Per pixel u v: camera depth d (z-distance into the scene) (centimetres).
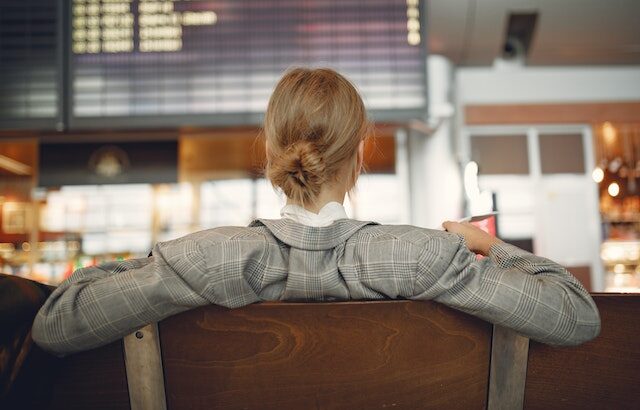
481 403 67
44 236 544
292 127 74
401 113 372
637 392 67
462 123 541
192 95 370
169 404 67
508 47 555
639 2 492
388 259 67
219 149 478
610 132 581
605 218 630
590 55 532
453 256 65
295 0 377
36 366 67
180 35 372
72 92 366
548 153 559
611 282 607
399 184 484
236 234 68
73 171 437
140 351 66
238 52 373
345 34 375
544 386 68
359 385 66
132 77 369
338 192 77
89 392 67
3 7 369
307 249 69
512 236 553
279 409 66
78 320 63
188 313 66
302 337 65
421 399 67
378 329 65
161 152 440
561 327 63
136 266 71
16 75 367
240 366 66
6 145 474
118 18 370
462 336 66
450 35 506
